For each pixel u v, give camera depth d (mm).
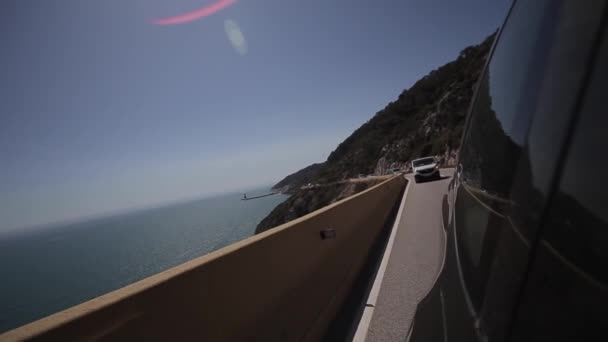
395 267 4770
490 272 1152
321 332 3000
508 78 1509
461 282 1543
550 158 832
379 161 86000
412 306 3443
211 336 1732
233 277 2088
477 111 2191
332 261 3957
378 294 3883
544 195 825
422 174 19469
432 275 4238
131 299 1367
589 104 709
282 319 2490
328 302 3418
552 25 1034
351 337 2988
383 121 112562
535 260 820
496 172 1360
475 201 1720
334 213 4605
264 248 2570
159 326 1447
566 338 647
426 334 1667
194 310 1681
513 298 897
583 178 683
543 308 751
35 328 1035
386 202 10102
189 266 1795
